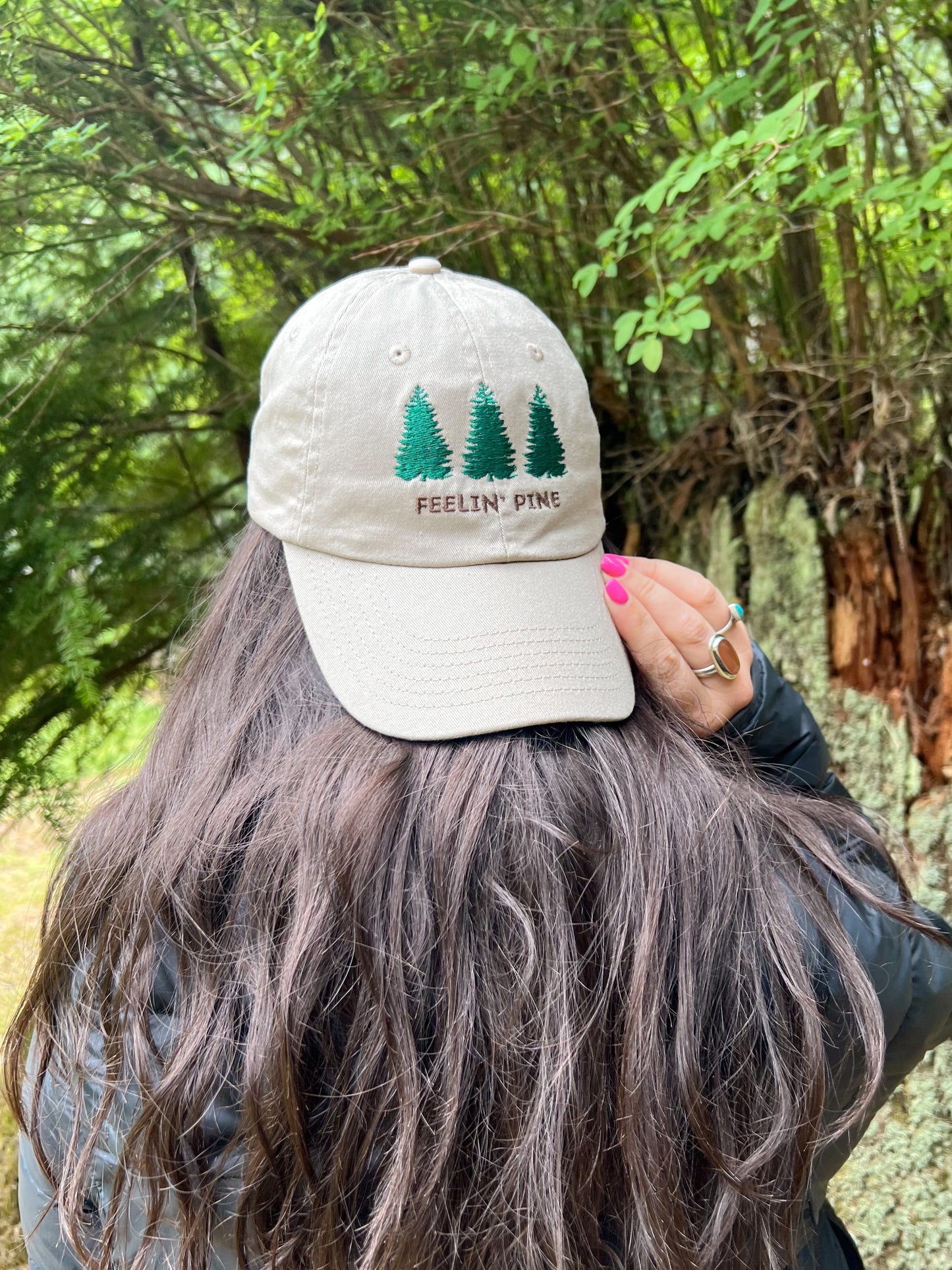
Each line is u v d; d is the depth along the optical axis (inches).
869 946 26.2
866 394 68.3
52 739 76.7
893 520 67.8
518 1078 21.5
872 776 67.9
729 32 64.7
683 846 23.5
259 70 68.5
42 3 61.4
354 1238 22.7
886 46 65.8
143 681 80.6
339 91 63.6
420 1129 21.7
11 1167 77.1
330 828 22.5
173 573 81.0
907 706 67.2
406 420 25.0
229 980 23.0
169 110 69.9
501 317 26.5
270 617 28.1
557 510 26.5
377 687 24.7
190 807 24.8
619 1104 22.3
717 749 29.2
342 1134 22.0
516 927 21.9
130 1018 23.7
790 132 48.4
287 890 22.8
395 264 76.0
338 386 25.1
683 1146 22.6
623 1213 22.8
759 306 72.8
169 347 78.7
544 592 25.9
